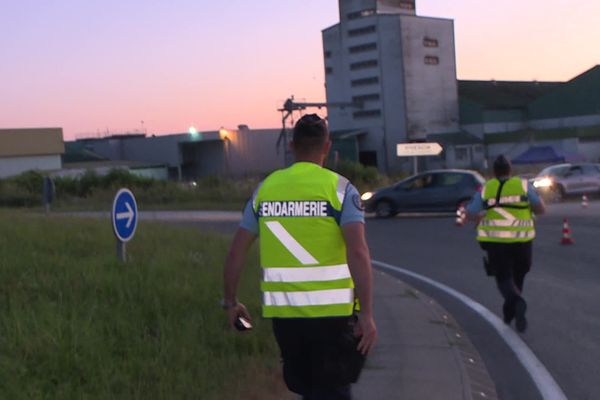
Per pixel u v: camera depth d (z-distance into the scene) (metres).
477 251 17.52
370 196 27.61
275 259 4.01
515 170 57.91
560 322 9.66
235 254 4.21
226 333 7.04
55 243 10.70
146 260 9.91
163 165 74.00
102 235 12.00
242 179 45.34
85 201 40.78
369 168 41.97
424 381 6.88
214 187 42.31
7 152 63.69
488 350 8.45
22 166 64.62
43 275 8.23
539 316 10.05
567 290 11.91
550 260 15.23
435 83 77.12
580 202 33.03
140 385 5.51
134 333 6.58
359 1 77.88
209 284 8.84
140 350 6.19
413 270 15.05
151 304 7.48
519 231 8.90
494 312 10.50
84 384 5.48
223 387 5.81
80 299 7.39
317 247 3.97
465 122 78.62
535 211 8.98
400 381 6.88
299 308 3.96
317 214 3.97
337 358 3.99
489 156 75.00
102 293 7.73
